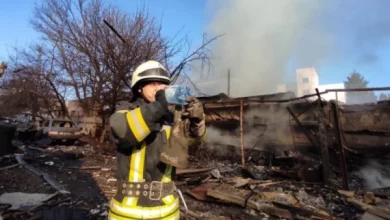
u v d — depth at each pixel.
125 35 11.63
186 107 1.44
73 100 17.73
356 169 7.37
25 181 6.54
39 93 18.42
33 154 10.33
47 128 13.96
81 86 14.95
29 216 4.42
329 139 7.70
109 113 13.25
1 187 5.93
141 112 1.28
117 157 1.54
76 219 4.33
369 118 6.94
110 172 7.97
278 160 8.49
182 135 1.42
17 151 10.42
